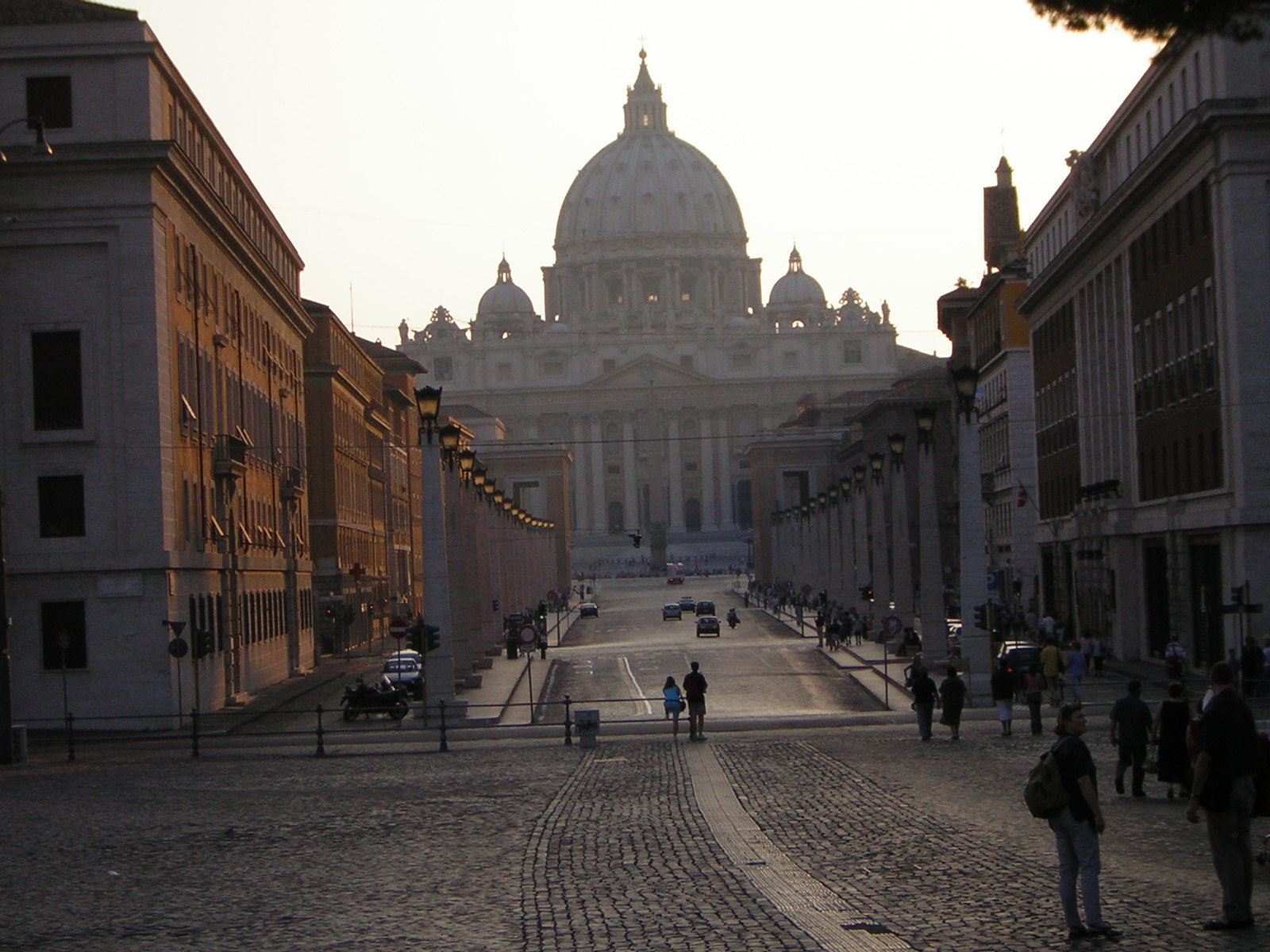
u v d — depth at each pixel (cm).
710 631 11400
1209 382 5653
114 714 5344
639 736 4628
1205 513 5697
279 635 7619
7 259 5388
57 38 5434
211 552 6075
